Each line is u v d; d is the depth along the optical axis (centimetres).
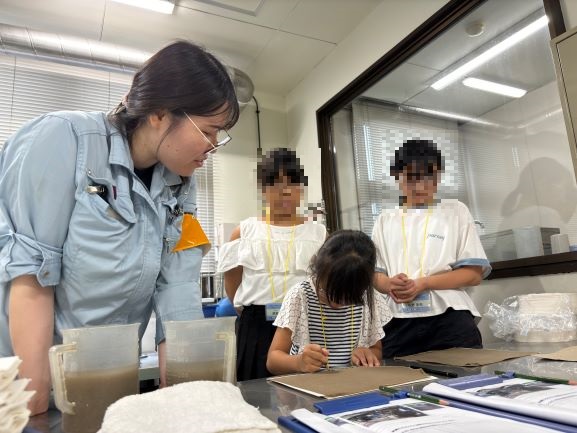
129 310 92
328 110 329
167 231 97
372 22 284
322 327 136
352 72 300
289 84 366
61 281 81
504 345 150
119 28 285
